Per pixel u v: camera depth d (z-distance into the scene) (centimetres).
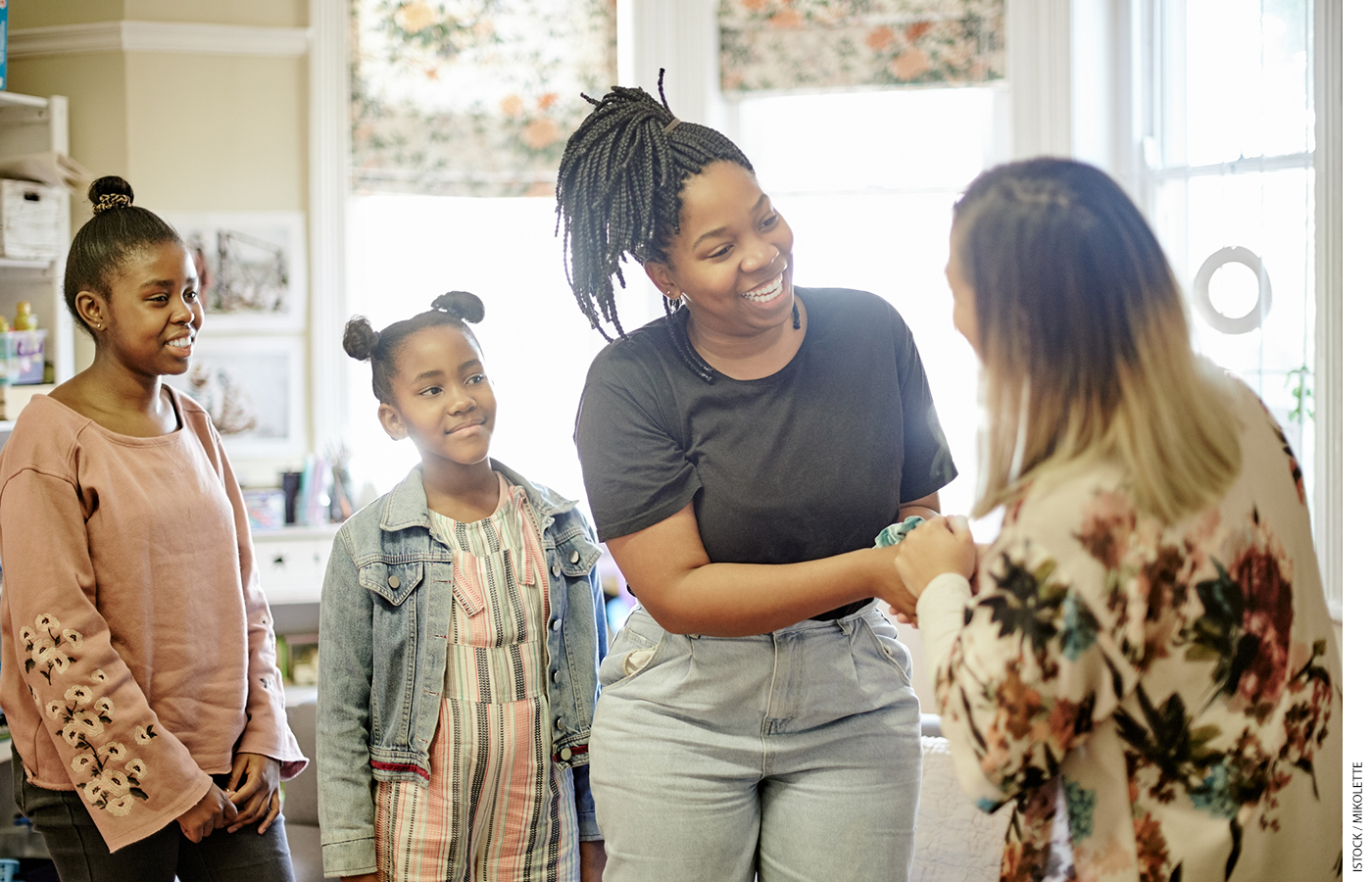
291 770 174
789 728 128
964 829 186
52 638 145
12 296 304
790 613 116
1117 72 310
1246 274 255
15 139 313
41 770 153
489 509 158
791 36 332
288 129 334
